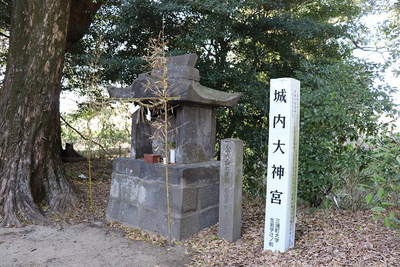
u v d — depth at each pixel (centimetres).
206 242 391
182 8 692
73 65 862
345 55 855
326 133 492
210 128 477
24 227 440
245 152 849
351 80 489
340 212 494
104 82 840
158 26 788
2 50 880
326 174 491
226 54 814
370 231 400
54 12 525
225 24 722
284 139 351
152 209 423
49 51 530
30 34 521
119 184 470
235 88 780
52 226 446
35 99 530
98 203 557
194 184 411
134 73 782
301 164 512
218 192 458
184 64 439
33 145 534
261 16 848
